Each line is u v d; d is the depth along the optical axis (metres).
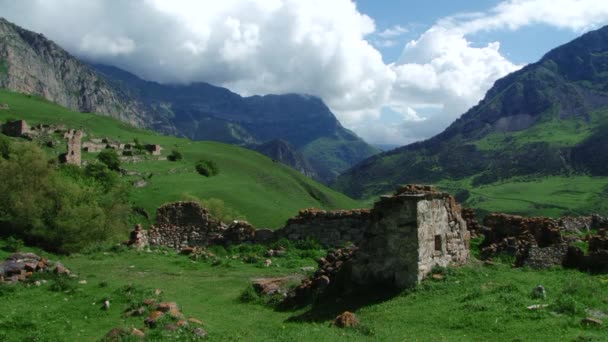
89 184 74.50
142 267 26.70
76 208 40.44
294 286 20.42
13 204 39.34
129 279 23.48
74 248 37.91
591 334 12.08
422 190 23.80
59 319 16.42
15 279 20.58
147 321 15.65
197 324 15.73
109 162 109.12
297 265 26.75
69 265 27.08
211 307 19.12
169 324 15.23
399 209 18.31
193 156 147.88
